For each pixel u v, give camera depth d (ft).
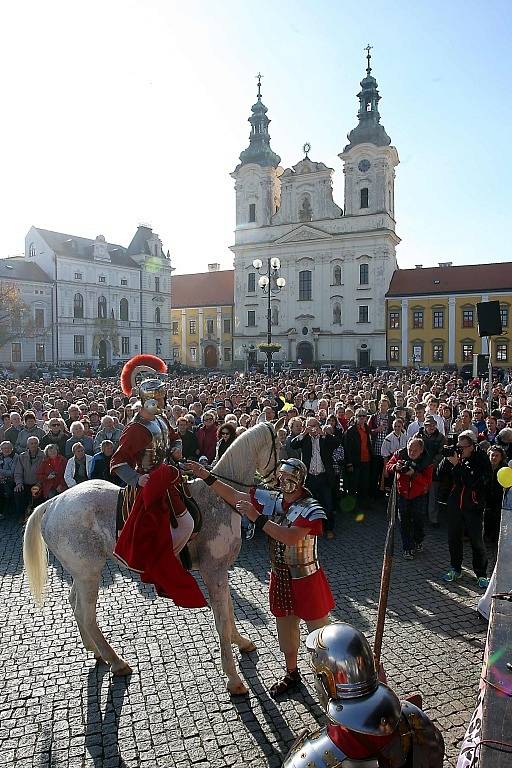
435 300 212.64
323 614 17.06
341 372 164.35
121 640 21.43
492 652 10.00
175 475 17.15
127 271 244.42
